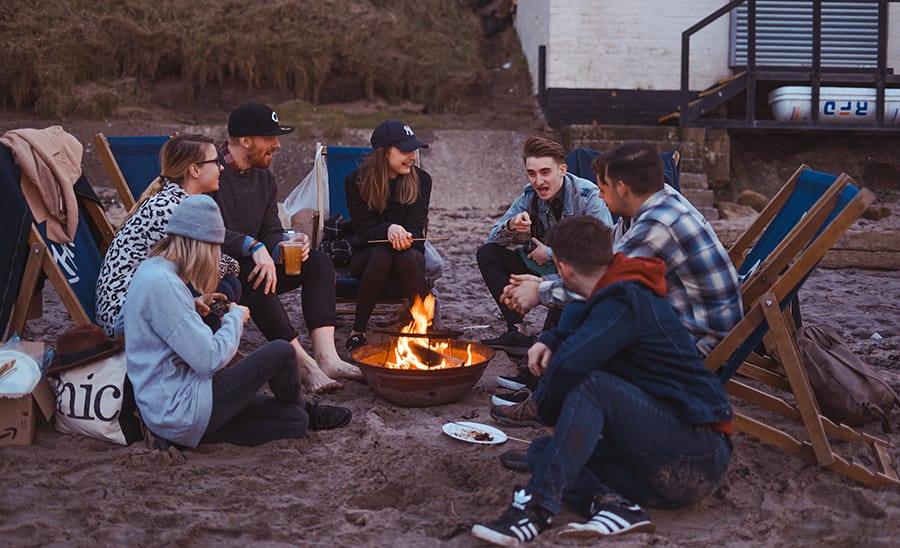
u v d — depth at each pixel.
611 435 2.78
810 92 12.83
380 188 5.02
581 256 2.82
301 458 3.45
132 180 5.32
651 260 2.85
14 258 3.87
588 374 2.74
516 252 5.04
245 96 14.48
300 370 4.41
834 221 3.21
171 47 14.30
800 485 3.25
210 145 4.16
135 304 3.37
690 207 3.48
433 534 2.85
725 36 13.98
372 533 2.83
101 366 3.57
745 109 13.98
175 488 3.15
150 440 3.46
